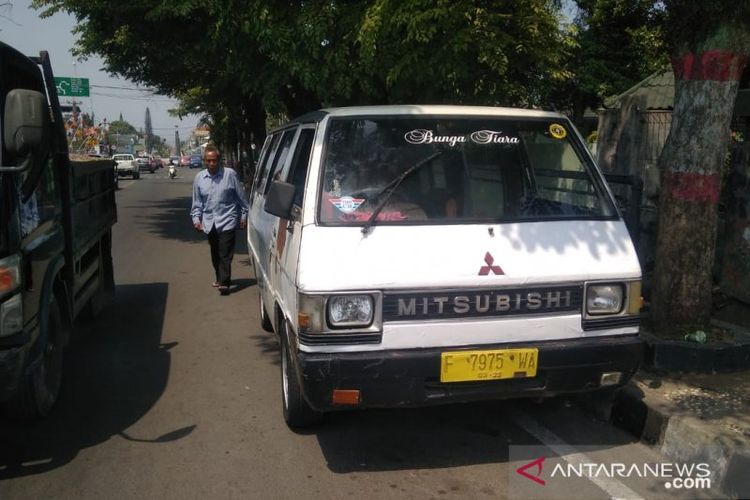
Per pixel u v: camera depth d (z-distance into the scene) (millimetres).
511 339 3627
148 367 5727
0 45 3926
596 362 3701
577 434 4297
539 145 4371
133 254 12023
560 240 3855
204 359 5941
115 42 12578
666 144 5129
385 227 3766
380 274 3512
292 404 4156
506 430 4359
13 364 3533
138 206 22219
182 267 10641
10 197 3574
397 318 3516
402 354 3498
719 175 4934
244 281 9453
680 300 5027
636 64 15344
